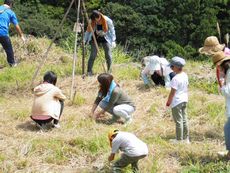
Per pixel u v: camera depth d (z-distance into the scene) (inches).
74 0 482.6
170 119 417.1
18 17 884.6
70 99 448.1
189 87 490.6
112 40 502.0
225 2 925.2
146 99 450.9
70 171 335.0
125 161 322.3
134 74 517.7
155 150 356.2
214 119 409.1
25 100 461.4
